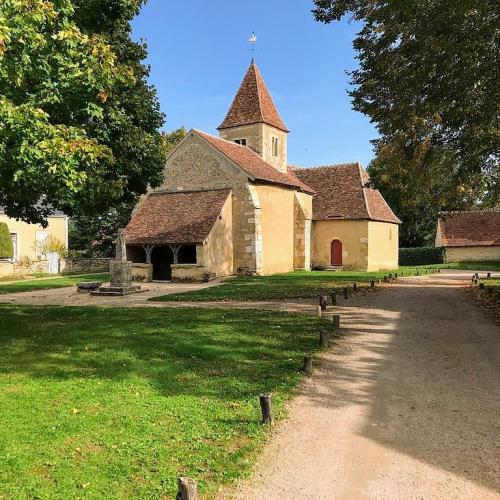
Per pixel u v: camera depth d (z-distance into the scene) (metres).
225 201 27.88
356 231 33.00
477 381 7.41
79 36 8.38
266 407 5.70
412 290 19.50
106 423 5.65
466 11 11.12
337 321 11.38
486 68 12.07
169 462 4.75
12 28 6.95
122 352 8.98
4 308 15.16
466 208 16.45
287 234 31.86
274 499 4.23
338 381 7.43
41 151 7.50
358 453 5.08
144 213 29.77
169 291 20.97
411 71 13.57
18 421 5.68
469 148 13.46
